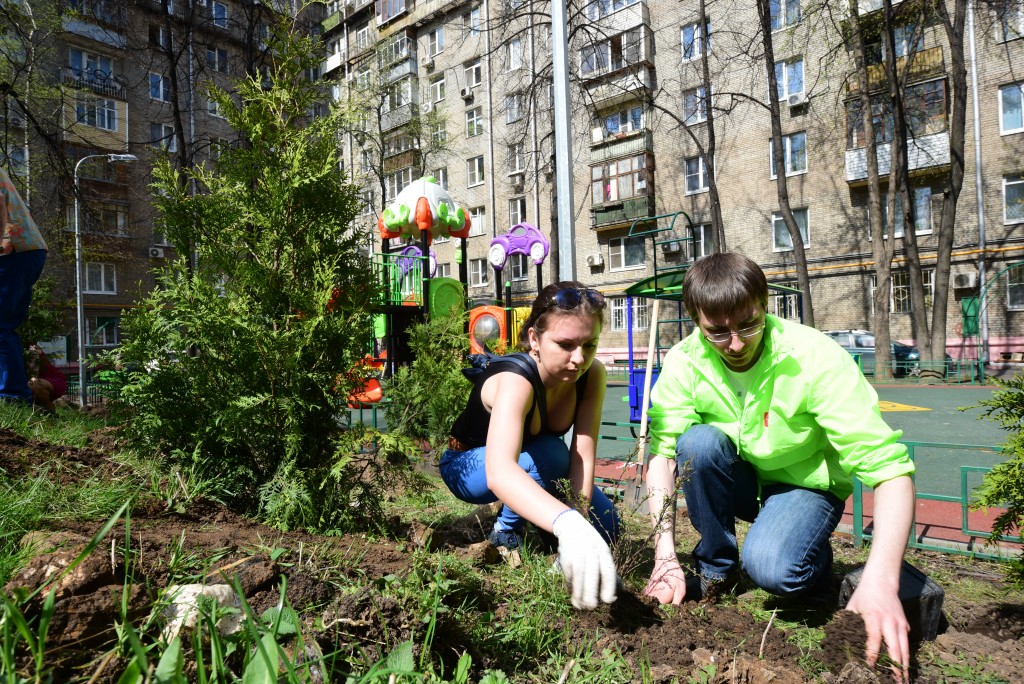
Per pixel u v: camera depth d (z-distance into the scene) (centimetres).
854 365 198
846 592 203
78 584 125
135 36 1372
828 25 1945
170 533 196
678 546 308
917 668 171
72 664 116
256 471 268
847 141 1998
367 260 289
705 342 222
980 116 1852
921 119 1908
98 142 2547
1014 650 183
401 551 224
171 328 266
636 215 2422
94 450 310
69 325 2539
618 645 174
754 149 2197
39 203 1486
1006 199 1836
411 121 2512
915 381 1590
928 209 1953
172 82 1209
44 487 208
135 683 89
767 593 233
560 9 372
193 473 251
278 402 254
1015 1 1545
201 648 113
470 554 239
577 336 201
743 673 161
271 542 207
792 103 2102
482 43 2739
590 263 2591
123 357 262
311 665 127
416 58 3044
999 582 265
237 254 275
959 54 1545
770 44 1730
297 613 148
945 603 226
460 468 271
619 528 263
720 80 2238
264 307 270
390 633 143
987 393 1317
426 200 1255
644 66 2341
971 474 564
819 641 183
